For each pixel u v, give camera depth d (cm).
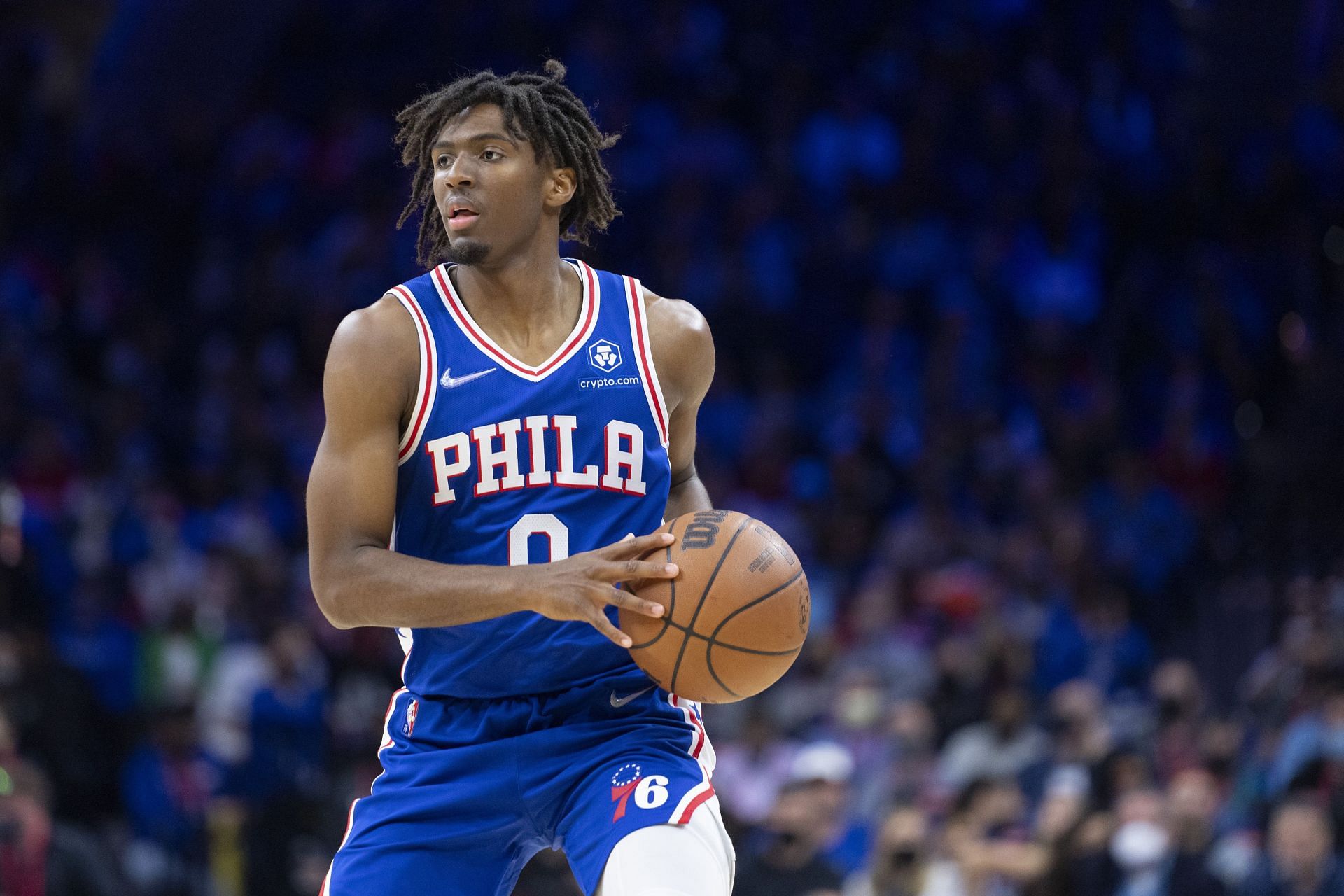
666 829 1106
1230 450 4591
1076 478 4247
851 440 4381
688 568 1105
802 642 1134
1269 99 4788
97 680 3328
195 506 4134
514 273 1198
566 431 1179
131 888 2408
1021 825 2608
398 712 1222
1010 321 4831
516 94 1196
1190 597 3947
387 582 1104
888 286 4866
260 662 3381
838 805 2350
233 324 4875
